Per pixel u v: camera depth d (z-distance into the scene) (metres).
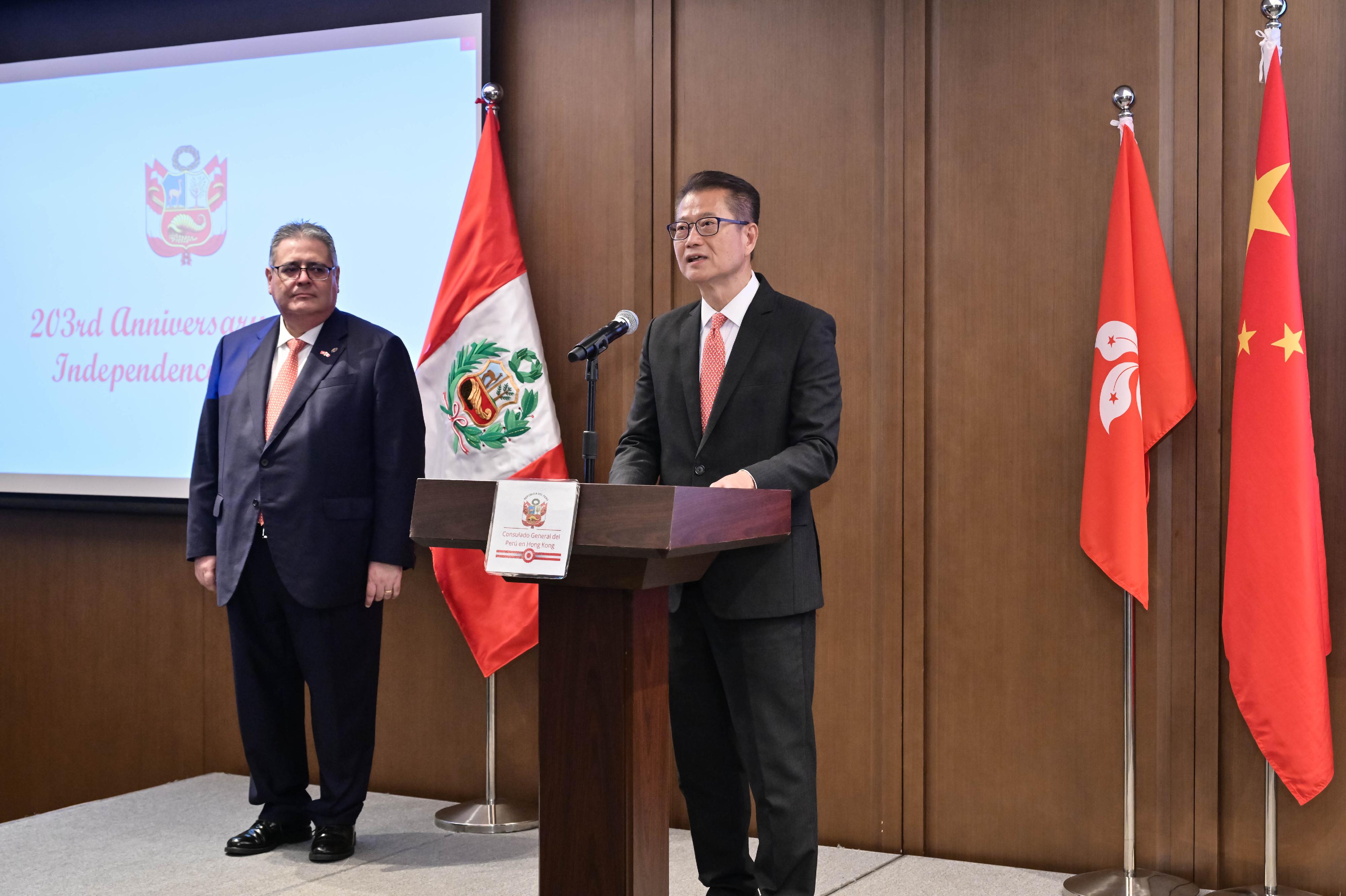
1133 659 2.81
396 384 3.08
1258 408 2.61
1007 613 3.02
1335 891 2.73
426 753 3.61
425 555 3.62
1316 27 2.77
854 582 3.15
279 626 3.07
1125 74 2.93
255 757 3.07
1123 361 2.76
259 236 3.78
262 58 3.78
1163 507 2.89
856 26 3.17
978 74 3.05
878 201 3.15
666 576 1.75
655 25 3.36
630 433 2.33
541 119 3.51
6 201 4.03
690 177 3.32
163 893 2.74
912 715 3.09
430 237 3.60
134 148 3.92
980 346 3.05
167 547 3.86
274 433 2.99
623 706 1.70
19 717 4.02
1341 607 2.74
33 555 4.00
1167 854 2.88
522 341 3.34
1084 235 2.96
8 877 2.86
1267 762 2.66
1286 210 2.60
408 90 3.62
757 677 2.08
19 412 4.00
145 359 3.88
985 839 3.04
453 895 2.74
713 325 2.22
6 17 4.07
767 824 2.07
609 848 1.70
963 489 3.06
